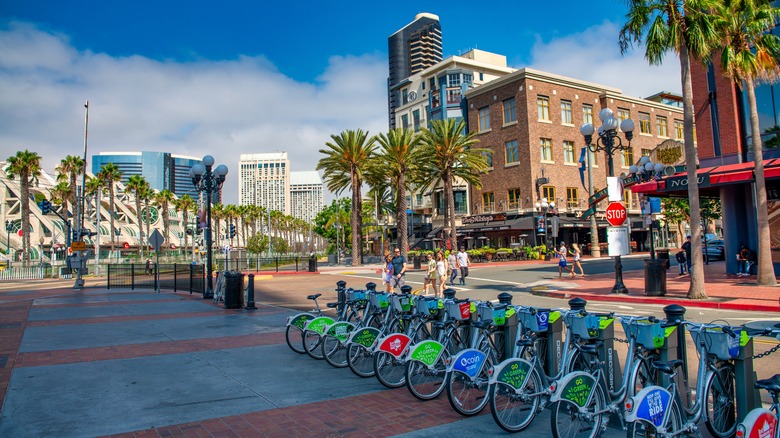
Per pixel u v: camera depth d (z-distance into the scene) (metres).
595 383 4.66
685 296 15.69
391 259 17.56
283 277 33.84
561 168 51.12
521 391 5.11
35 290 27.53
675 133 61.91
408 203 67.56
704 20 14.52
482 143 54.38
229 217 111.44
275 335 10.88
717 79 22.06
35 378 7.31
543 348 5.74
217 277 18.17
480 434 5.02
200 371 7.71
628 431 3.96
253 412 5.77
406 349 6.77
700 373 4.63
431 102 69.31
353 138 44.94
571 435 4.68
